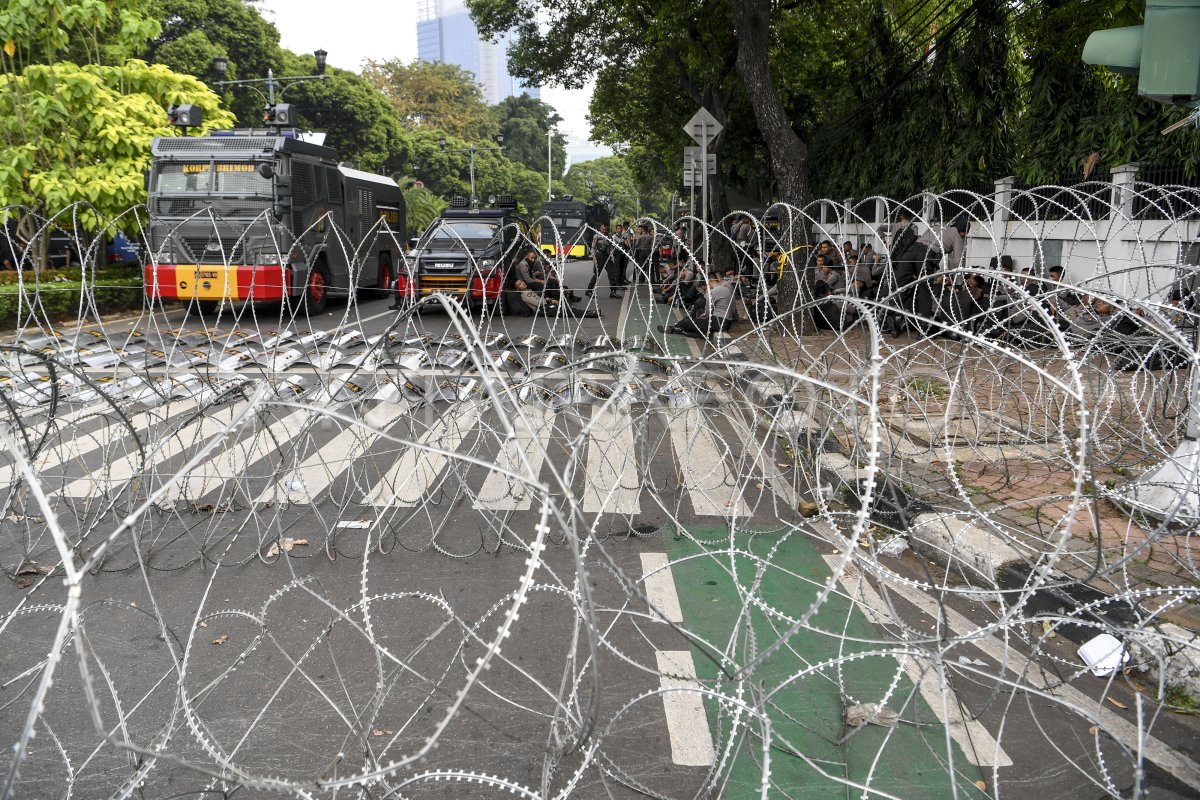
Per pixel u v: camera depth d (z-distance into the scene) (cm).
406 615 514
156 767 370
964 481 696
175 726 395
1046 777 360
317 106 5553
